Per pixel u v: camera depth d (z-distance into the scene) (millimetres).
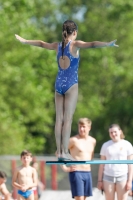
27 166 30031
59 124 19844
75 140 28750
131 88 89500
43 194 40562
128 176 27594
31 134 85438
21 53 70000
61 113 19891
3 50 69500
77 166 28812
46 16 101625
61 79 19906
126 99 88250
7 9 68688
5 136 68688
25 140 76812
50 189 42281
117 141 27688
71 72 19844
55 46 20203
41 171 42469
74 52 19766
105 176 27766
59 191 41688
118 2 88062
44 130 78000
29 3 71812
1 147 68438
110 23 89375
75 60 19828
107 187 27672
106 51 87688
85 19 95188
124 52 88562
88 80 91750
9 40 68125
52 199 39062
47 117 76812
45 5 99125
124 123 88438
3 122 68688
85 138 28938
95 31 90500
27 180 29812
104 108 89750
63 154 19812
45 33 97000
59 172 42219
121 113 88250
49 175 42344
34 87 72812
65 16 101875
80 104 90562
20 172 29859
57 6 101125
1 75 68562
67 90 19812
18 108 73750
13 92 72125
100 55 87625
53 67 76875
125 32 88812
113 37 89625
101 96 93188
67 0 102000
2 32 67500
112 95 91375
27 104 73438
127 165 27719
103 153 27906
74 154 28734
